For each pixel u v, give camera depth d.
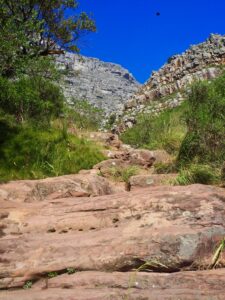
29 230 5.58
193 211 5.02
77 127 15.41
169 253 4.45
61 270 4.65
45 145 11.00
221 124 8.78
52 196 7.41
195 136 8.95
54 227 5.54
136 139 16.27
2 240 5.25
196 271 4.23
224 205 5.11
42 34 19.84
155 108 29.95
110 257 4.59
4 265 4.82
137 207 5.39
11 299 4.21
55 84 16.39
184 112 10.59
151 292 3.96
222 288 3.85
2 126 11.27
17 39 12.05
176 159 9.37
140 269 4.45
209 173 7.38
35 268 4.71
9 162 10.02
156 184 8.12
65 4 20.81
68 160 10.88
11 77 13.35
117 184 9.18
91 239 4.98
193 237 4.52
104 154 11.95
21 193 7.54
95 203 5.85
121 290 4.06
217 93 10.31
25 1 17.44
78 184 7.68
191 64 37.94
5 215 5.93
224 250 4.50
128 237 4.81
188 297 3.78
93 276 4.35
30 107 12.60
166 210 5.16
